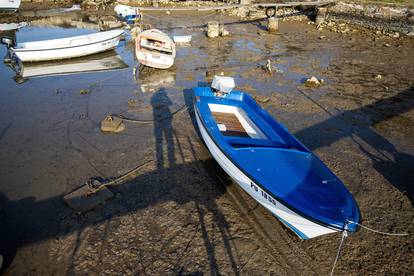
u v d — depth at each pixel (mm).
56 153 9297
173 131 10602
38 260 6016
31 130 10562
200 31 25031
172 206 7383
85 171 8508
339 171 8844
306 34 24547
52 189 7848
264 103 12797
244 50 20203
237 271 5930
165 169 8664
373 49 20734
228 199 7672
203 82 14875
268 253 6332
